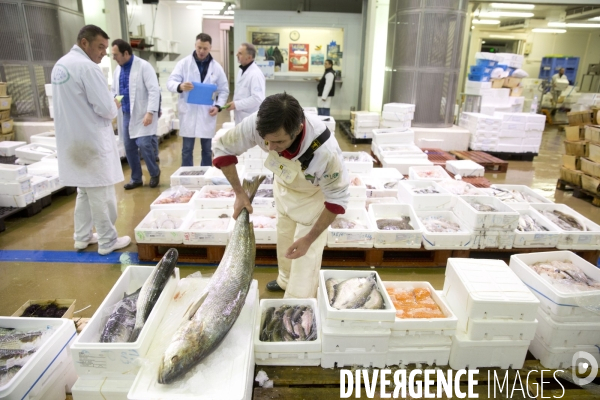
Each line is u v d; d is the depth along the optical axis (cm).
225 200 364
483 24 1413
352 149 782
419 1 729
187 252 342
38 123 643
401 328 196
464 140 756
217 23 1764
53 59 646
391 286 234
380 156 616
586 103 1093
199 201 364
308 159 183
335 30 1130
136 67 468
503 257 349
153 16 1307
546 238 330
